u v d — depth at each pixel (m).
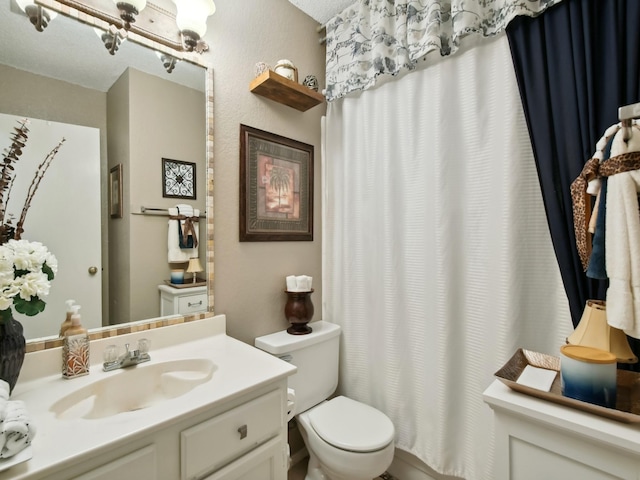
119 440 0.65
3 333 0.78
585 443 0.73
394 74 1.49
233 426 0.87
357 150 1.73
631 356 0.85
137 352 1.04
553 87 1.07
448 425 1.33
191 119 1.29
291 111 1.70
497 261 1.23
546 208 1.08
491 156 1.25
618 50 0.96
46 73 0.97
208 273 1.33
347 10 1.68
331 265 1.87
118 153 1.11
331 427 1.33
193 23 1.16
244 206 1.46
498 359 1.22
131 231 1.14
